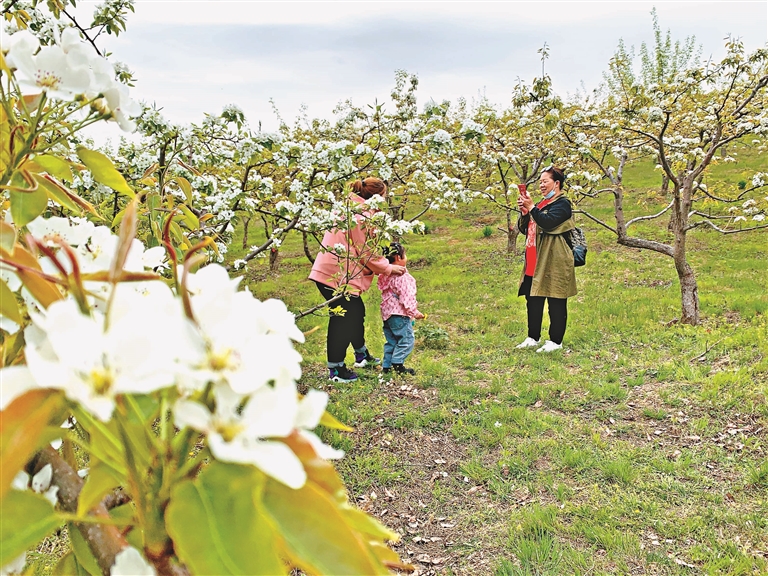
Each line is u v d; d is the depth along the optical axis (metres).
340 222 3.78
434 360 6.09
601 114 10.48
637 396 4.87
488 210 17.02
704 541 3.09
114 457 0.53
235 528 0.46
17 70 0.73
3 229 0.61
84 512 0.53
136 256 0.73
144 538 0.53
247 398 0.51
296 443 0.51
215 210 3.14
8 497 0.50
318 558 0.47
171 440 0.54
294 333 0.58
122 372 0.43
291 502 0.48
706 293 7.65
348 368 5.80
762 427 4.15
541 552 2.99
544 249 5.84
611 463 3.78
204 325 0.48
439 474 3.88
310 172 3.68
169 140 2.75
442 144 3.88
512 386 5.24
